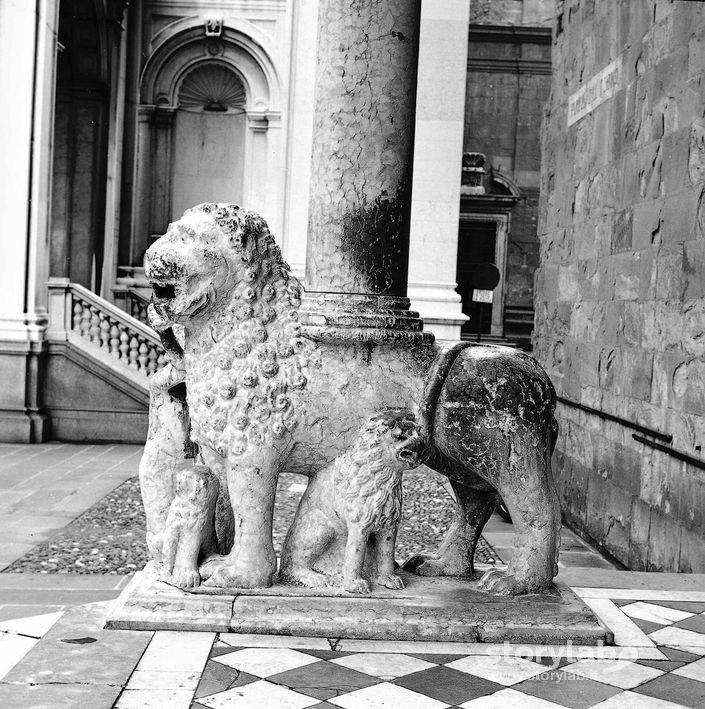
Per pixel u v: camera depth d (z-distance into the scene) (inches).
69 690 122.2
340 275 152.1
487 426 146.9
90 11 602.2
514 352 154.3
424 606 144.1
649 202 257.4
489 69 1132.5
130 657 133.2
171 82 705.6
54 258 628.1
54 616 152.1
